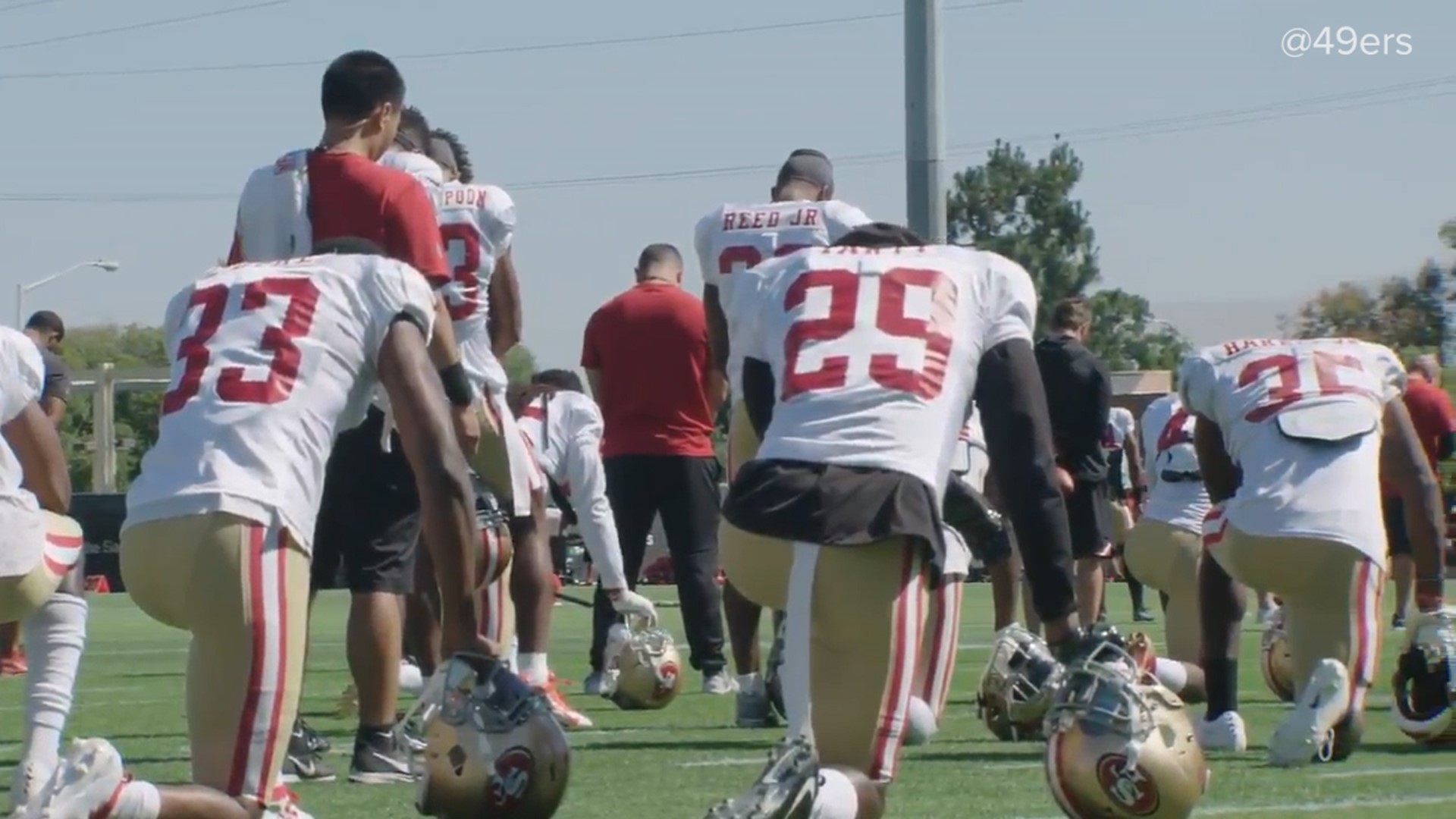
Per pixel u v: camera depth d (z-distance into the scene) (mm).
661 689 32938
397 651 23047
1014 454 15891
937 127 45875
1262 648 33406
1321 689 23719
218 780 15148
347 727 30266
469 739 16359
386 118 22266
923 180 45906
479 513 27000
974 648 47219
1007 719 26703
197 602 15148
